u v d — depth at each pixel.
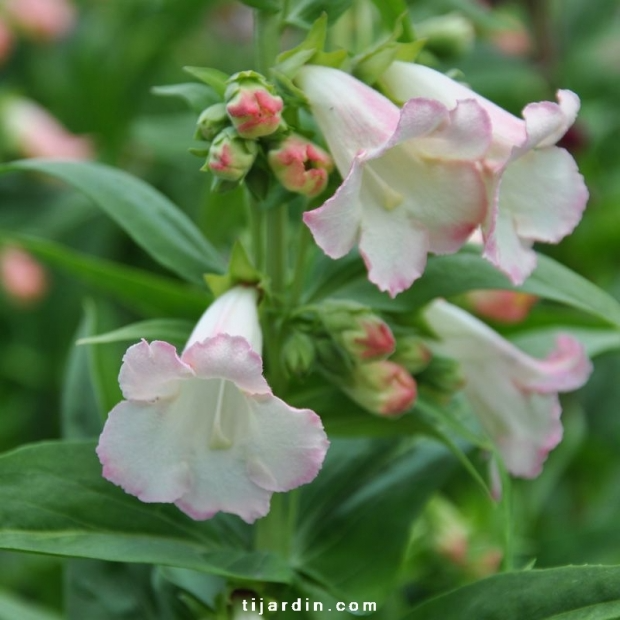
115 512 0.46
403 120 0.43
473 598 0.45
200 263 0.49
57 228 0.71
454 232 0.44
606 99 0.72
